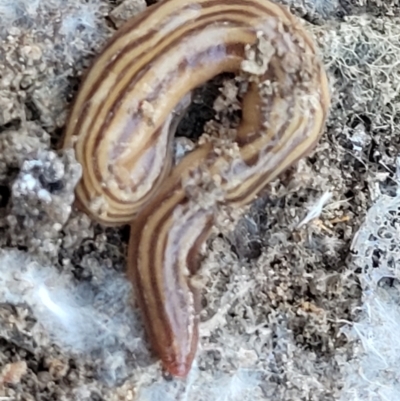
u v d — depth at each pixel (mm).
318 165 61
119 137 51
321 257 61
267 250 60
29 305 52
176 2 52
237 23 53
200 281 54
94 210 52
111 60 51
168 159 54
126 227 55
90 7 56
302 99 53
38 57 53
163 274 53
